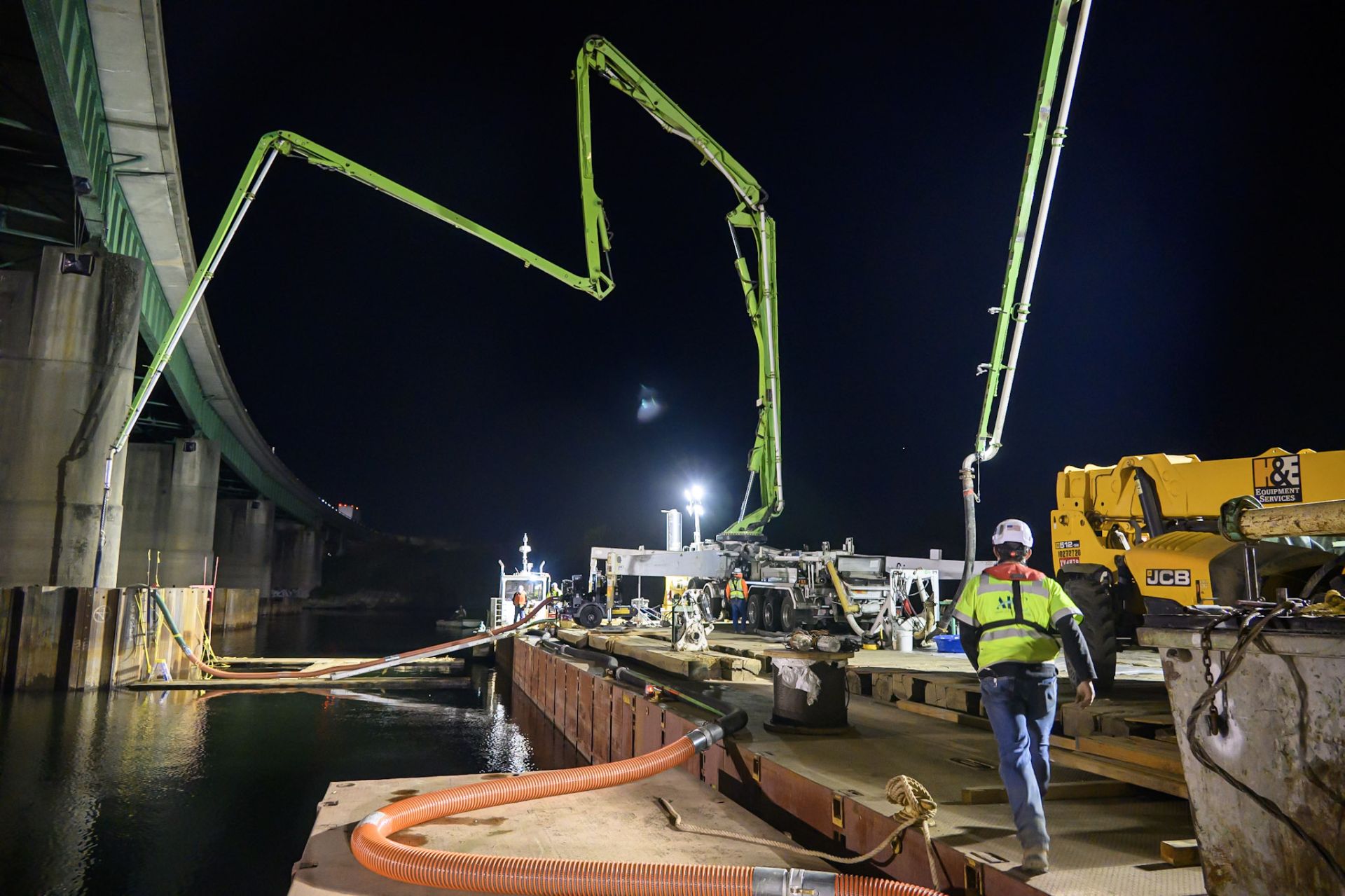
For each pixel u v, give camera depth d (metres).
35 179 28.17
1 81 23.55
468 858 5.31
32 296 27.25
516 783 7.38
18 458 26.25
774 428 20.39
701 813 7.06
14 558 25.83
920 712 9.77
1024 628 4.97
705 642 14.91
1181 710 3.95
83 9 22.34
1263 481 8.68
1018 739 4.77
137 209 31.27
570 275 22.48
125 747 15.64
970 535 11.73
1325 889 3.19
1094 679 4.82
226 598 51.28
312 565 114.25
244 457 71.94
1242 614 3.62
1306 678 3.32
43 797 12.27
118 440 27.47
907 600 17.86
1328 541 8.71
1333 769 3.18
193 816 11.43
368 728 18.05
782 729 8.56
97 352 27.22
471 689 24.75
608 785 7.71
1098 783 6.19
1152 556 8.33
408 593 125.81
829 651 8.58
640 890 4.96
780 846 6.17
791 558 19.56
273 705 21.08
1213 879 3.74
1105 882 4.32
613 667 14.89
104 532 26.80
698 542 24.27
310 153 25.50
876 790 6.23
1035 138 12.12
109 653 22.80
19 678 21.86
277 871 9.37
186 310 27.80
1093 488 10.52
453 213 23.25
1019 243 12.20
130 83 25.00
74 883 8.97
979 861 4.68
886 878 5.47
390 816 6.37
